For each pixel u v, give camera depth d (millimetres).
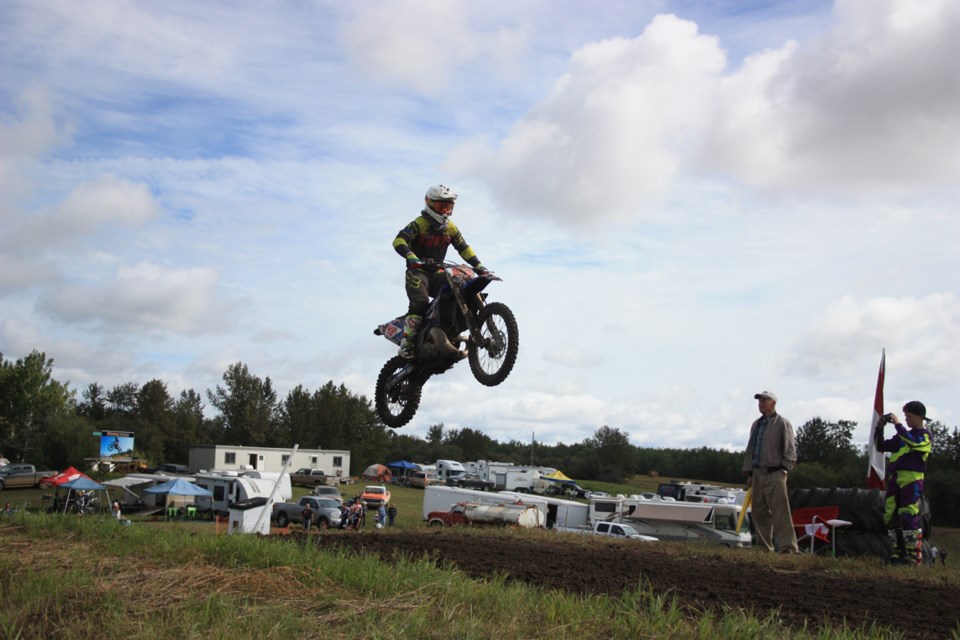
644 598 6609
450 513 24734
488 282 9070
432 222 9703
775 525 11648
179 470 61938
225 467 60844
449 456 113750
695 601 6898
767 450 11727
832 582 8125
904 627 6184
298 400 85125
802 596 7258
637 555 10070
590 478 109250
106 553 9242
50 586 7191
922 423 10430
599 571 8297
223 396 86312
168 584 7176
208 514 39625
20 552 9297
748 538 26234
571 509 33812
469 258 9844
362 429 86250
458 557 8938
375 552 9125
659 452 124688
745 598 7098
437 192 9656
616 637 5656
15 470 52375
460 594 6648
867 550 12031
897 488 10430
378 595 6816
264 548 8555
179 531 10727
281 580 7359
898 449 10453
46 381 71250
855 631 5754
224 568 8023
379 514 35156
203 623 5992
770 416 11961
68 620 6273
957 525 55625
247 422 83562
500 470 75188
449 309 9523
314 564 7805
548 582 7605
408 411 11164
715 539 26172
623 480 108062
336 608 6348
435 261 9828
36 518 11516
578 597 6734
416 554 9047
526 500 34156
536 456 123250
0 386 69750
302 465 65938
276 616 6082
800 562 9719
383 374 11672
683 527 26844
